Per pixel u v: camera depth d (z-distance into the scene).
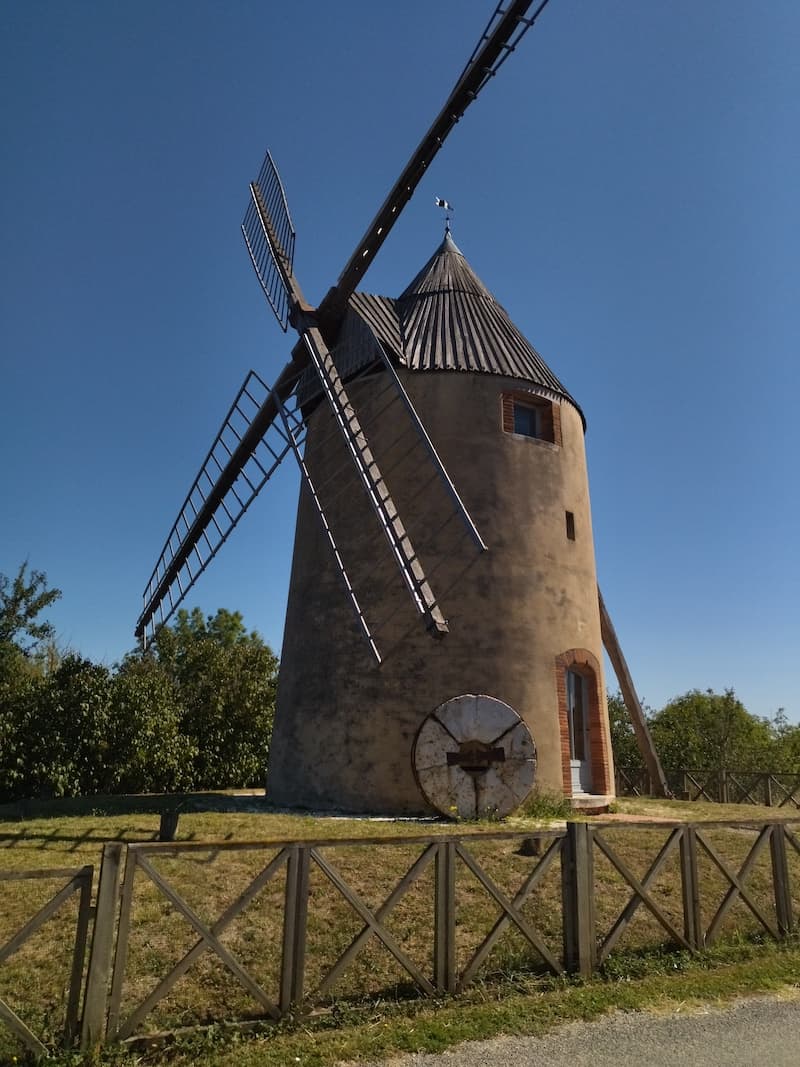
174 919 6.96
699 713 36.00
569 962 6.66
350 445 13.52
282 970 5.66
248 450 17.48
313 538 15.66
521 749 12.03
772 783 21.47
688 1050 5.32
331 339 16.84
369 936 6.00
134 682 18.23
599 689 14.75
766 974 6.78
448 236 18.66
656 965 6.88
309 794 13.62
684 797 21.39
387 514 12.36
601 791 14.26
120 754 17.22
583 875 6.79
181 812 12.27
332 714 13.84
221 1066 4.98
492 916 7.52
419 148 13.34
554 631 14.13
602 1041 5.43
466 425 14.75
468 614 13.63
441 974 6.12
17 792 16.41
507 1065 5.07
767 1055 5.25
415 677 13.40
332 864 8.41
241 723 23.16
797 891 9.13
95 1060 4.90
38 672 24.23
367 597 14.22
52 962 6.26
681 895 8.24
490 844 9.38
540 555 14.46
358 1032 5.47
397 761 13.04
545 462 15.23
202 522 18.73
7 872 5.02
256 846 5.72
